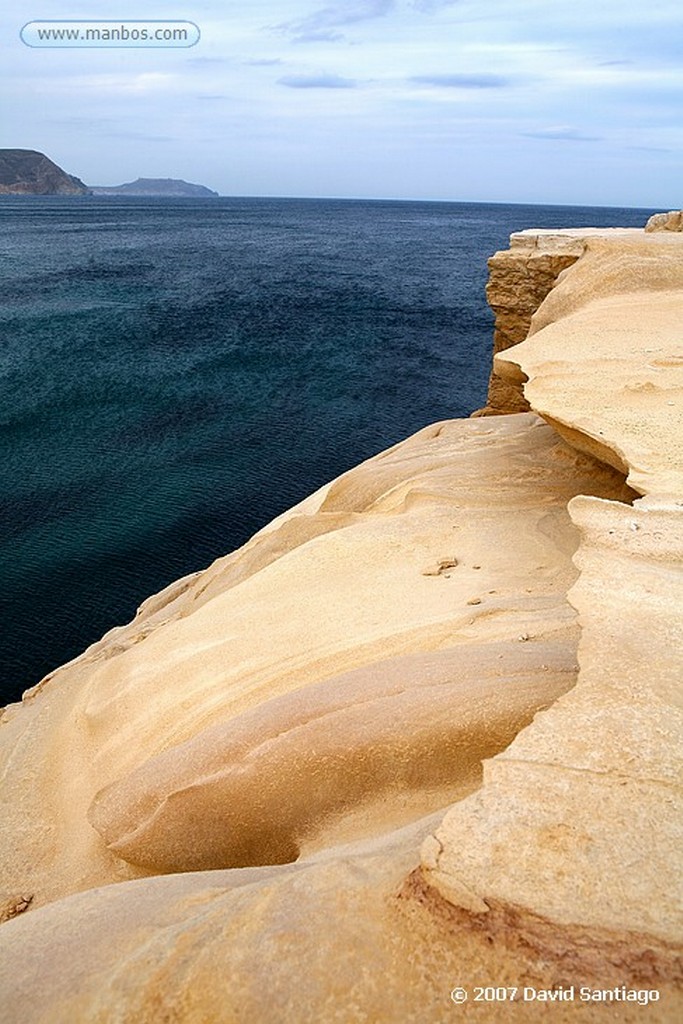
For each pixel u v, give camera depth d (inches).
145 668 315.9
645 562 211.6
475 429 552.4
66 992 123.0
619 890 112.7
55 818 262.1
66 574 703.1
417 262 3228.3
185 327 1738.4
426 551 360.5
